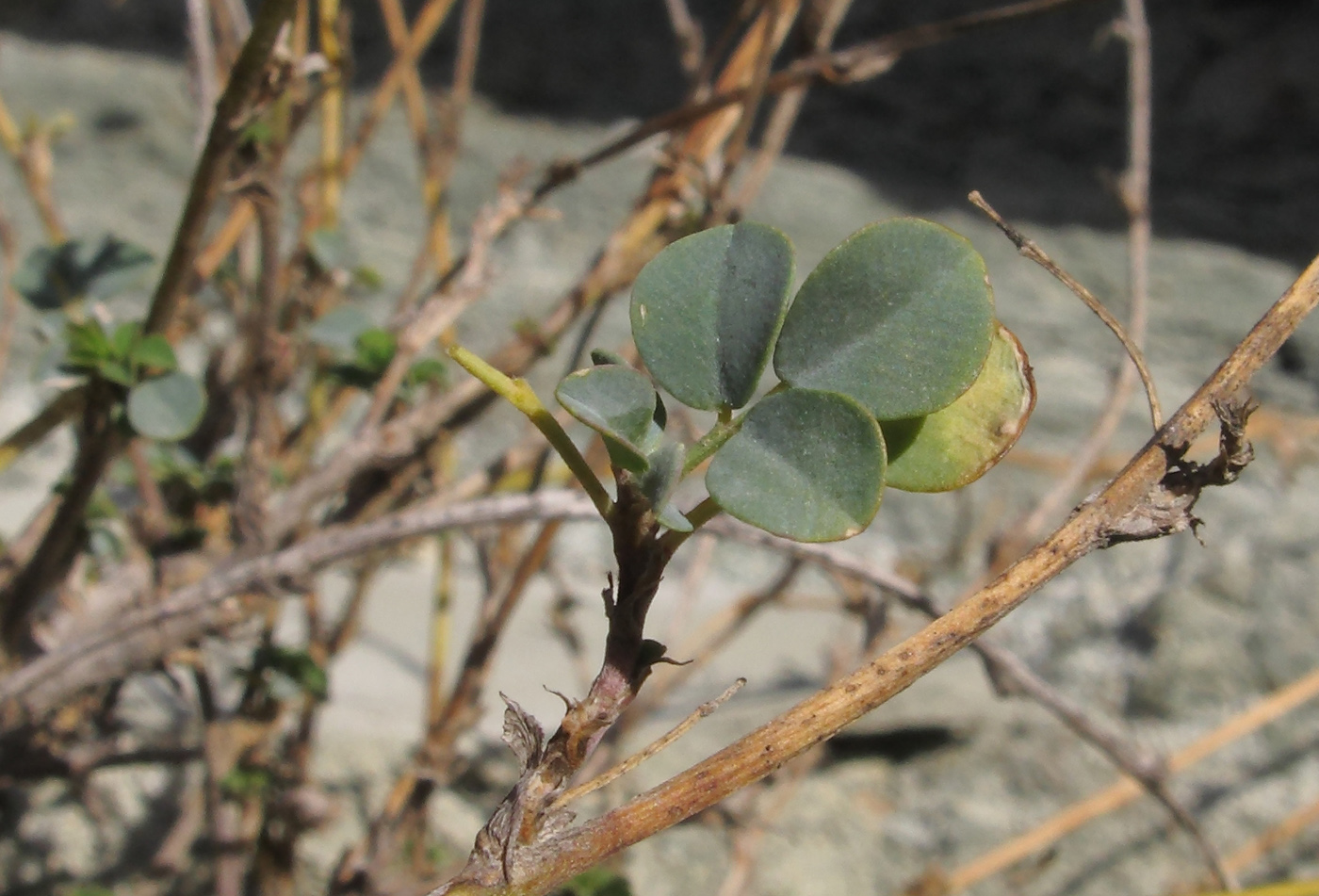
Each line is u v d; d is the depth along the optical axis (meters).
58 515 0.35
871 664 0.20
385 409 0.42
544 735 0.19
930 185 0.89
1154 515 0.20
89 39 0.97
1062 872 0.58
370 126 0.54
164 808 0.56
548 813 0.19
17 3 0.98
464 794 0.57
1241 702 0.65
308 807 0.46
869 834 0.60
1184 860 0.59
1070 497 0.63
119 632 0.34
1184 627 0.69
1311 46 0.90
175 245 0.28
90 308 0.32
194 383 0.30
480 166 0.87
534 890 0.19
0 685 0.34
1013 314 0.83
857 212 0.85
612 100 0.93
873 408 0.19
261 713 0.45
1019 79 0.92
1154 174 0.91
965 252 0.19
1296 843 0.58
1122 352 0.83
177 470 0.44
